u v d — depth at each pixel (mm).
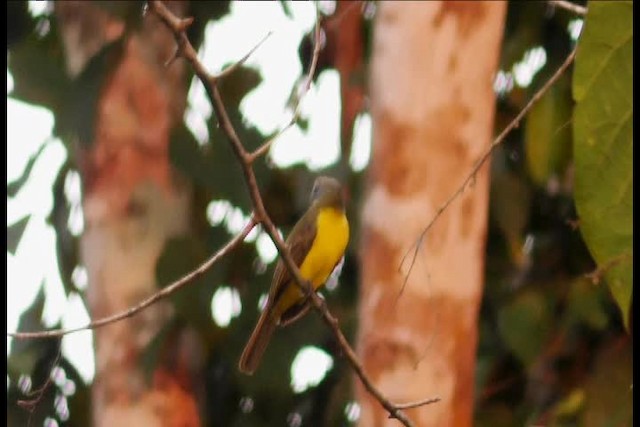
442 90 9312
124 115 11648
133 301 11391
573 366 12039
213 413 12773
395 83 9375
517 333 11711
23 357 12445
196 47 12211
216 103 5184
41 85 11406
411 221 9172
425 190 9203
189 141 11477
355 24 12891
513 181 11836
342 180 12320
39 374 12695
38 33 12594
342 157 12492
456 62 9328
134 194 11578
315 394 12914
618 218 4078
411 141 9273
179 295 11008
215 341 11969
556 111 10102
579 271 12461
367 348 9164
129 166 11609
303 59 12844
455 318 9086
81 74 10781
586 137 4031
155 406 11320
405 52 9375
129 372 11320
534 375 12266
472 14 9344
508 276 12602
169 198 11664
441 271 9102
